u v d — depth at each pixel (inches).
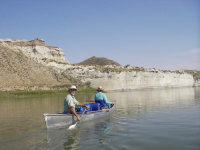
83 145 265.4
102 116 474.3
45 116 357.1
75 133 328.2
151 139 281.3
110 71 2972.4
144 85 3137.3
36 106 771.4
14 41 4092.0
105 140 283.9
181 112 518.6
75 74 3036.4
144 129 339.9
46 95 1679.4
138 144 261.9
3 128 376.5
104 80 2935.5
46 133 332.2
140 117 457.1
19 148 260.7
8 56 2642.7
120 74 2967.5
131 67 3745.1
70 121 393.7
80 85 2652.6
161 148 244.4
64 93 1947.6
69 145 268.1
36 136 315.6
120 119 439.8
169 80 3459.6
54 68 2977.4
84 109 450.3
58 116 374.0
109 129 347.9
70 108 389.4
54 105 796.6
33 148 259.8
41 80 2536.9
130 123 393.1
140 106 679.1
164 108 608.4
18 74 2401.6
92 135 313.0
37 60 3021.7
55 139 297.0
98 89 521.3
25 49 3759.8
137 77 3080.7
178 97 1073.5
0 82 2052.2
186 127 345.1
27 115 536.4
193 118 427.8
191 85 3902.6
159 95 1299.2
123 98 1108.5
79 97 1293.1
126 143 267.4
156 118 438.0
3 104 898.1
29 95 1667.1
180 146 248.7
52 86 2317.9
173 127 347.9
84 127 370.3
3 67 2379.4
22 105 824.9
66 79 2812.5
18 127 382.6
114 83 2915.8
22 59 2753.4
